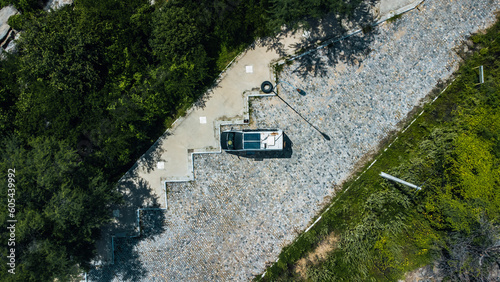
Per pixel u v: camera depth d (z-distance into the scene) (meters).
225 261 33.00
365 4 32.59
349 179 32.56
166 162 32.91
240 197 32.91
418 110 32.56
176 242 33.19
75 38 29.31
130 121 31.12
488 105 30.92
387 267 31.23
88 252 31.89
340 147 32.75
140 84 31.58
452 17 32.50
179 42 30.22
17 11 32.88
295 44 32.66
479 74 31.72
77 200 28.36
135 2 31.39
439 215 30.56
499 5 32.47
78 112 30.00
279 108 32.81
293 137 32.78
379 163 32.31
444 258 30.58
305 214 32.66
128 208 33.12
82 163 30.44
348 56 32.69
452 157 30.48
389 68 32.72
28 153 28.52
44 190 28.38
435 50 32.62
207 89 32.72
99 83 31.02
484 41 32.09
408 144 32.19
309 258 32.25
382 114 32.66
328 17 32.56
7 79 30.73
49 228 28.69
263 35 32.50
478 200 29.42
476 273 29.81
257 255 32.81
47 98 29.73
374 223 31.41
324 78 32.78
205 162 32.94
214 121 32.78
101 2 30.75
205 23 31.47
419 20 32.66
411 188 31.05
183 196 33.06
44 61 29.12
